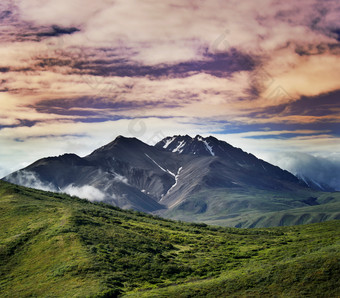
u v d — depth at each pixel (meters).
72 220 138.62
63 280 93.88
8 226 139.00
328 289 78.19
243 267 109.94
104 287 87.94
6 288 93.69
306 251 113.88
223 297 82.44
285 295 79.25
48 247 114.56
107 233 133.62
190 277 104.62
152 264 111.38
